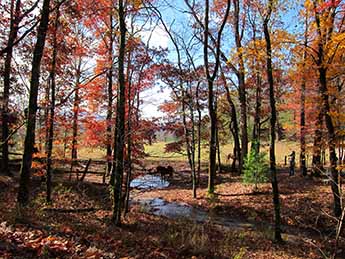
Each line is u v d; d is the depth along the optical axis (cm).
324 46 1421
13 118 1855
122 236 1047
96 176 2611
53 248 677
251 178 2162
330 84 1600
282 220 1689
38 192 1652
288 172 2962
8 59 1822
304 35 1423
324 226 1575
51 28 1526
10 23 1778
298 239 1453
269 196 2005
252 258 1116
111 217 1355
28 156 1120
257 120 2822
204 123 2747
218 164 3269
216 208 1914
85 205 1597
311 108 1791
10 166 2239
